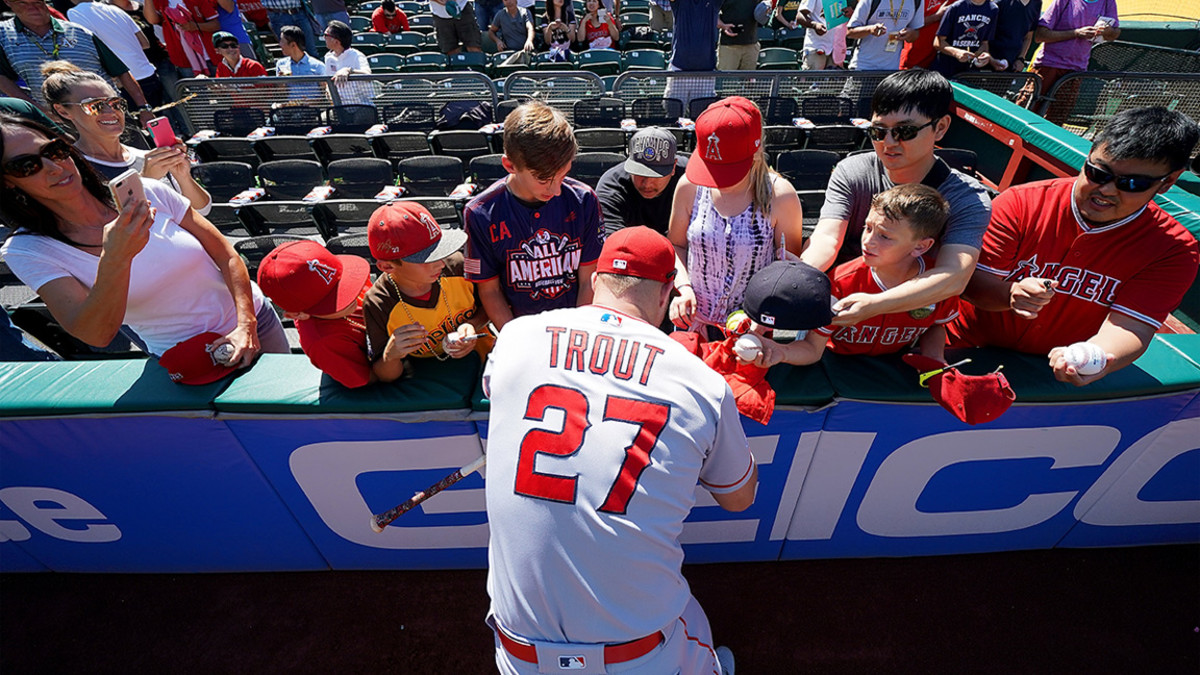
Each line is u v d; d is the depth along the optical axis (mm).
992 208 1995
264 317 2508
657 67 7871
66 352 3143
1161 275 1734
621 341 1370
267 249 3705
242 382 1886
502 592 1398
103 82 2613
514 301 2162
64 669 2191
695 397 1352
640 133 2602
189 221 2189
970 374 1894
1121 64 6590
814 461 2023
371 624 2285
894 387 1820
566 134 1708
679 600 1422
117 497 2119
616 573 1306
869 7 5723
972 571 2400
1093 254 1810
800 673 2109
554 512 1301
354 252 4074
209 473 2039
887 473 2070
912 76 1770
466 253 2010
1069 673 2090
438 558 2377
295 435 1904
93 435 1913
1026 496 2176
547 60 8125
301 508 2154
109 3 7105
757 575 2408
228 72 6480
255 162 5605
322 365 1747
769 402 1701
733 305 2281
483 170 4762
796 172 4664
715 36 6125
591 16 8531
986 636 2195
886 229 1593
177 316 2145
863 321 1833
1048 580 2359
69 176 1771
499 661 1543
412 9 10922
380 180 4785
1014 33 5520
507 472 1345
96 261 1898
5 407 1839
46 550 2354
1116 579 2357
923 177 1915
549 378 1354
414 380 1872
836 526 2273
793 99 5527
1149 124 1543
